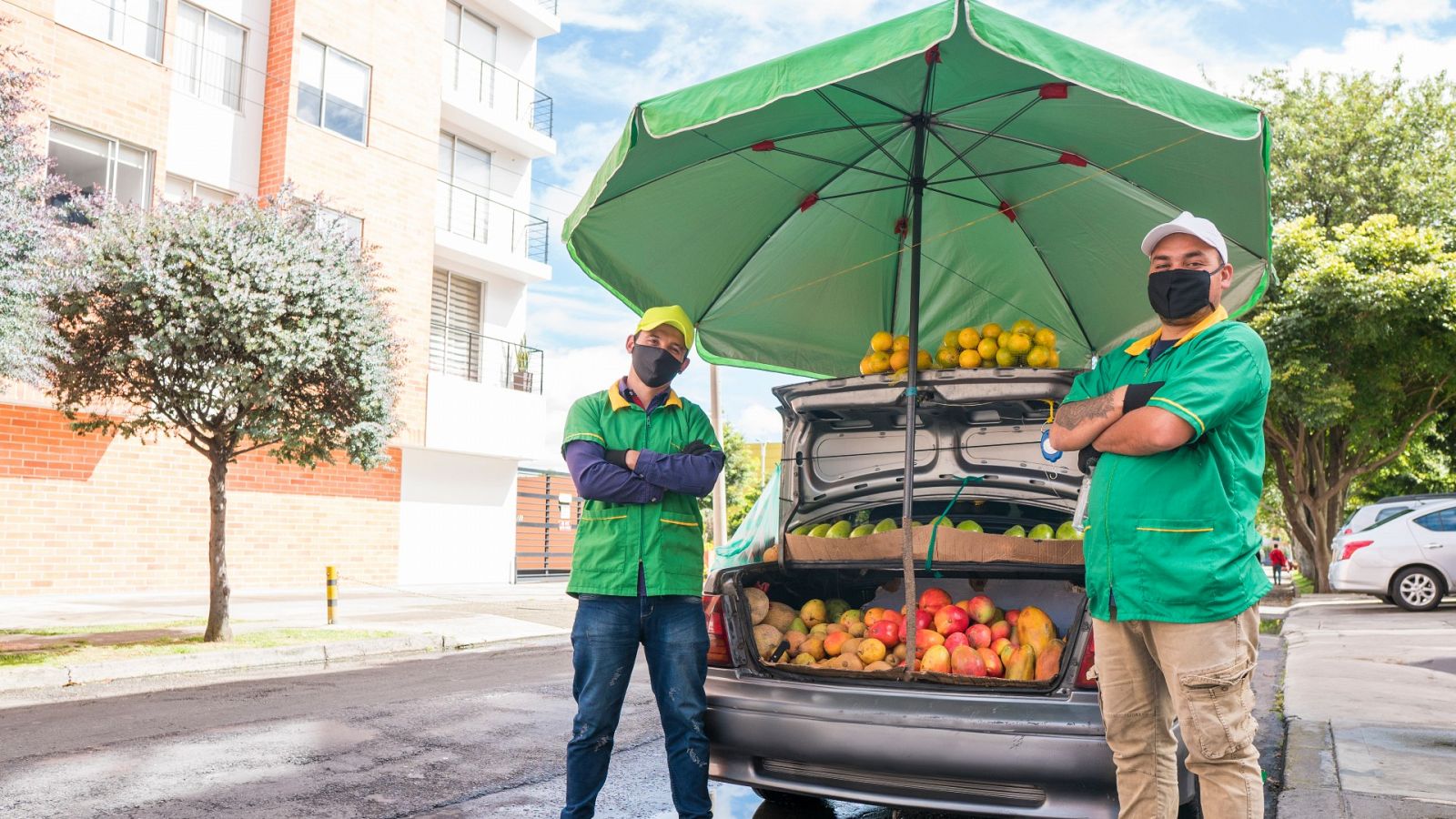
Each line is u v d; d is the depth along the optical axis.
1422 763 5.08
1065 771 3.53
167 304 10.17
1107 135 4.37
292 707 7.46
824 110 4.41
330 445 11.21
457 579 24.05
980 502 5.05
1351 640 11.55
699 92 3.70
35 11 16.02
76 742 6.16
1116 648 3.12
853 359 6.30
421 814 4.64
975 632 4.28
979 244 5.67
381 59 21.58
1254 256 4.73
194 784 5.10
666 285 5.33
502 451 24.38
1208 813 2.96
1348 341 20.84
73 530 16.70
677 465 3.87
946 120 4.57
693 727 3.93
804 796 5.09
